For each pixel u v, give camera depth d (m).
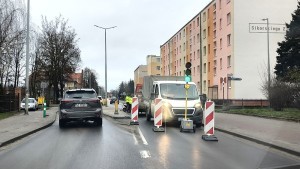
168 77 24.94
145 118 26.77
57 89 65.25
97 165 8.87
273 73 43.19
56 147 11.91
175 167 8.61
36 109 43.91
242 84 50.94
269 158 9.95
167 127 18.88
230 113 30.34
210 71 62.47
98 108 19.00
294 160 9.68
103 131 16.84
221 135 15.60
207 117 13.97
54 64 61.84
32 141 13.58
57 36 62.50
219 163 9.14
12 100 35.16
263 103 49.31
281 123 19.75
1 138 13.45
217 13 58.69
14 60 46.91
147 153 10.58
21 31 35.41
